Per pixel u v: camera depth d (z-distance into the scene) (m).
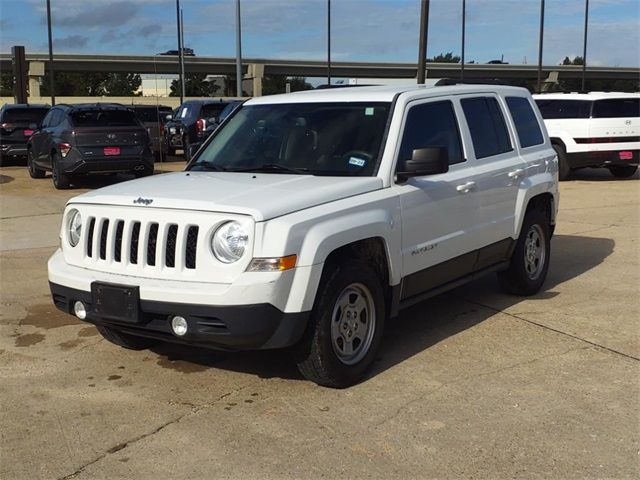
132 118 15.41
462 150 5.71
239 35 33.78
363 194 4.66
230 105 20.47
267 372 4.87
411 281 5.08
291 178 4.81
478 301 6.61
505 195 6.11
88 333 5.79
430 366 4.93
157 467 3.59
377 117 5.13
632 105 15.59
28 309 6.50
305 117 5.42
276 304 4.04
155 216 4.26
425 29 15.72
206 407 4.30
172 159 22.92
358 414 4.16
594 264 8.05
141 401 4.41
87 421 4.13
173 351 5.34
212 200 4.20
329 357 4.37
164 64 74.88
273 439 3.86
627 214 11.48
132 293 4.19
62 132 14.70
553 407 4.22
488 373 4.78
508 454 3.67
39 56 71.25
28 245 9.45
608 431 3.91
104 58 73.19
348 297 4.55
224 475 3.50
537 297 6.72
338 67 80.62
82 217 4.63
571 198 13.49
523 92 6.96
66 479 3.49
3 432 3.99
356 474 3.48
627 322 5.86
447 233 5.39
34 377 4.83
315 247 4.15
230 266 4.05
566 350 5.21
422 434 3.90
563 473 3.48
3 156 20.38
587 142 15.53
